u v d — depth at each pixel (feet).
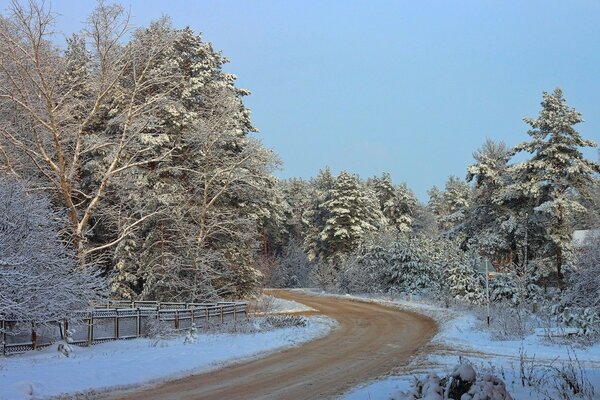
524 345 70.13
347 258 233.76
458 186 329.52
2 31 94.63
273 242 294.66
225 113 132.46
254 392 44.55
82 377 47.67
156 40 109.91
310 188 354.95
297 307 154.61
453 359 61.05
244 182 139.64
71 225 97.60
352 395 40.16
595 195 134.51
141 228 127.44
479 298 128.98
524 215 137.80
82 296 68.90
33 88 100.42
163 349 68.44
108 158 113.19
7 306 55.42
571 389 35.78
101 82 102.89
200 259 122.21
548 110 136.05
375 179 349.82
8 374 46.09
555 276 134.31
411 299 164.55
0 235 59.52
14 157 103.71
